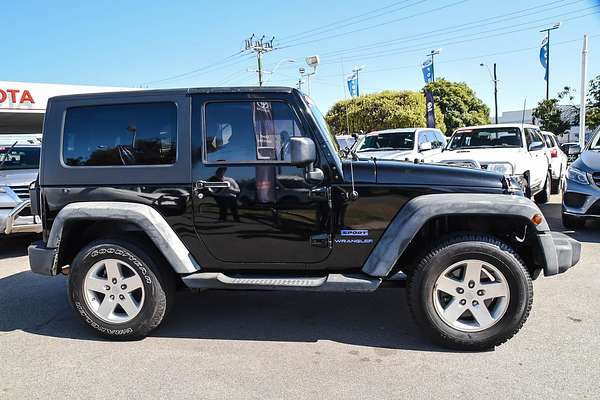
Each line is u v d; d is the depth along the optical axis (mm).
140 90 3848
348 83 36281
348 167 3693
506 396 2975
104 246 3850
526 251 3912
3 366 3566
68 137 3910
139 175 3795
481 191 3600
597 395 2959
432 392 3043
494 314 3539
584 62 18641
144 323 3877
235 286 3719
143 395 3105
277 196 3676
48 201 3936
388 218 3631
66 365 3555
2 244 8188
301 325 4230
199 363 3535
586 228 7898
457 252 3486
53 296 5254
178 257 3719
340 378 3258
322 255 3730
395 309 4566
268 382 3232
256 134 3691
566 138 43062
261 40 35219
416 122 27406
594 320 4121
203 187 3713
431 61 34875
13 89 15250
